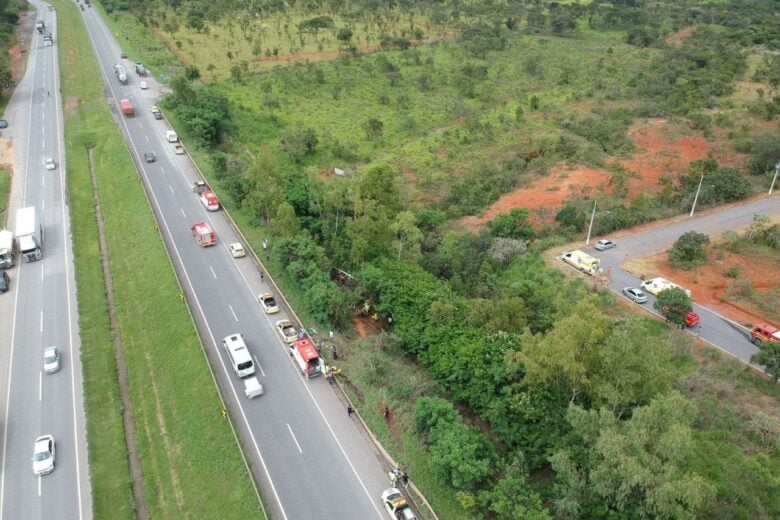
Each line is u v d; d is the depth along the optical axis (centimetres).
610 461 3666
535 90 14850
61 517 4494
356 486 4519
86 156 10456
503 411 4853
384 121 12756
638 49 18288
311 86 14275
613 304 6700
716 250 7669
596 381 4403
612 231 8381
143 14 19325
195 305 6525
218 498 4459
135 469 4916
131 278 7250
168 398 5450
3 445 5088
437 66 16100
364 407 5156
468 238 7931
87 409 5453
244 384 5456
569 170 10356
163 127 11356
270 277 6969
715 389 5347
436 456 4244
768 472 4300
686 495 3406
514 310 5756
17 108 12300
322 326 6178
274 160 8156
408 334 5862
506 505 3916
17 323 6562
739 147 10769
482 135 11919
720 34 18838
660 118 12694
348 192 8238
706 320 6475
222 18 19662
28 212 8125
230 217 8300
